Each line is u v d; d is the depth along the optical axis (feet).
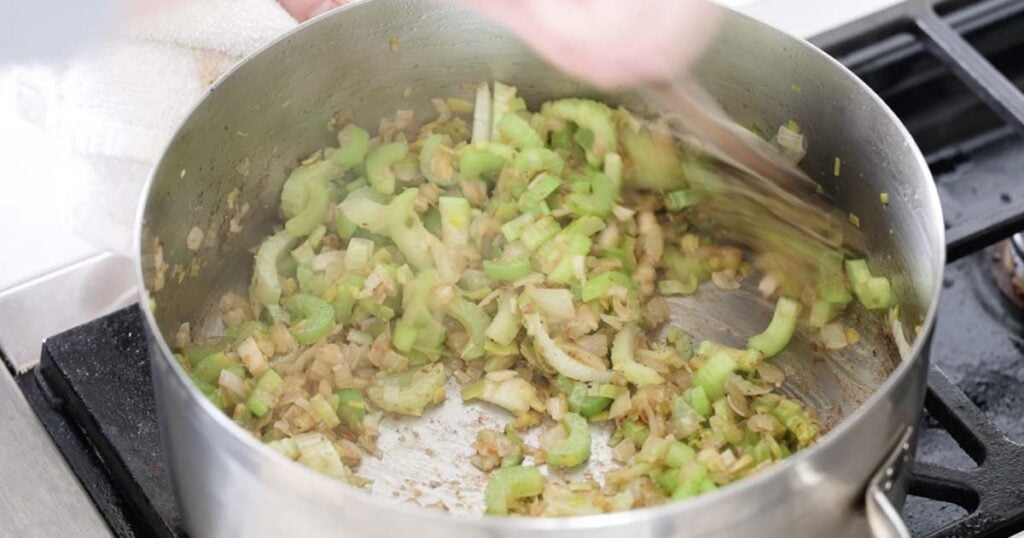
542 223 2.81
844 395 2.68
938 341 2.79
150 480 2.43
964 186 3.00
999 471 2.43
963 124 3.07
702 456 2.48
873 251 2.68
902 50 3.04
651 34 2.72
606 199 2.86
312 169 2.77
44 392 2.56
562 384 2.66
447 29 2.73
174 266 2.60
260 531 2.17
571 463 2.55
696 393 2.62
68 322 2.67
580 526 2.00
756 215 2.84
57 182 2.89
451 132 2.88
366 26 2.67
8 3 2.78
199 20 2.74
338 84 2.72
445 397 2.65
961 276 2.88
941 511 2.51
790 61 2.63
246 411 2.58
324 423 2.58
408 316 2.72
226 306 2.74
